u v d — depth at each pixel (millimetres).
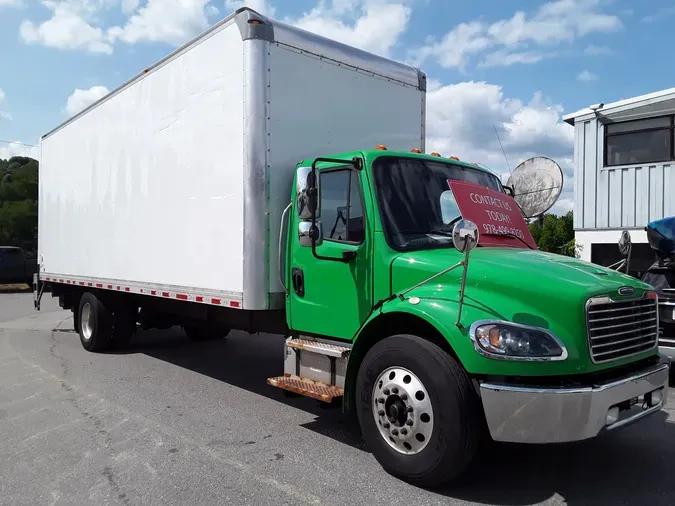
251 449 4863
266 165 5430
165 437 5172
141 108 7312
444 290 4164
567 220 18734
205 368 8133
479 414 3842
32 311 16562
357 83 6289
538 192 11508
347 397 4641
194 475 4320
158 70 6926
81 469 4461
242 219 5457
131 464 4543
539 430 3613
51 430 5398
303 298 5289
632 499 3910
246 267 5422
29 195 41625
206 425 5516
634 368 4176
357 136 6273
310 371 5164
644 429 5332
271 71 5480
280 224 5531
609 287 3969
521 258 4371
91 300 9195
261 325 6219
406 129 6895
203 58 6090
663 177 13719
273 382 5148
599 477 4273
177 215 6555
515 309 3842
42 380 7402
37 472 4422
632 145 14289
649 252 13867
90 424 5562
